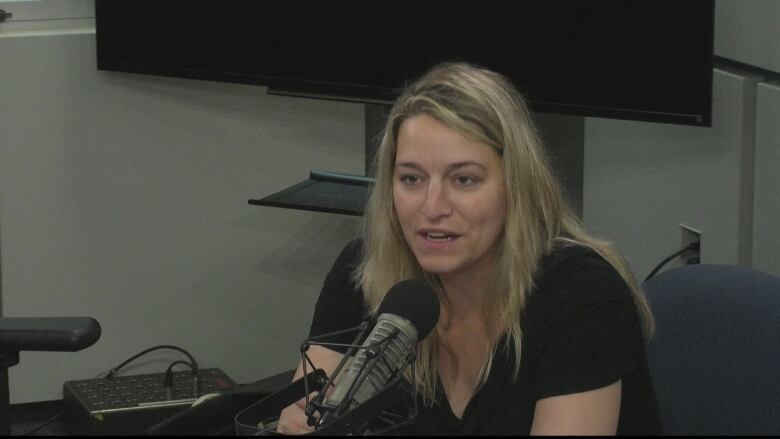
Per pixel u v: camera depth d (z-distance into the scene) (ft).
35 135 15.53
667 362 8.88
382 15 14.28
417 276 8.26
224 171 15.99
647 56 12.98
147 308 16.28
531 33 13.58
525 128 7.75
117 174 15.85
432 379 8.13
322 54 14.69
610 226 15.05
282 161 15.99
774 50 12.35
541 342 7.90
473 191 7.48
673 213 13.97
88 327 9.54
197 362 16.52
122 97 15.65
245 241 16.24
